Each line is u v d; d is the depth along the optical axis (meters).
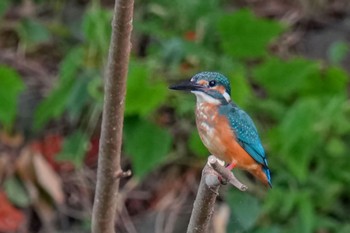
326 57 13.32
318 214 11.38
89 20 11.85
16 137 12.20
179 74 11.89
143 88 10.98
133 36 12.71
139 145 11.20
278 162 11.55
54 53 13.23
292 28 13.77
